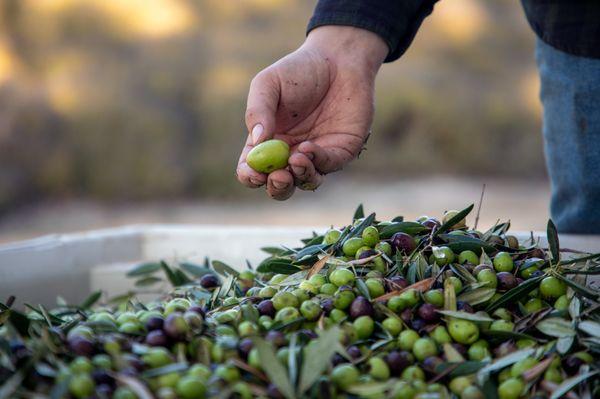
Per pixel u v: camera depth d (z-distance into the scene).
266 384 1.13
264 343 1.11
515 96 10.95
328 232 1.57
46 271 2.15
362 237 1.47
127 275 2.10
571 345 1.24
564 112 2.07
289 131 1.77
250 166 1.55
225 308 1.41
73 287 2.21
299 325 1.28
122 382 1.08
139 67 10.53
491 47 11.88
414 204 8.59
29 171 9.51
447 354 1.23
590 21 1.98
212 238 2.27
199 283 1.81
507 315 1.33
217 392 1.08
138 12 11.07
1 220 8.68
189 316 1.22
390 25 1.85
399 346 1.26
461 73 11.37
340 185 9.52
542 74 2.14
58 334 1.17
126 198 9.52
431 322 1.29
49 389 1.06
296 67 1.71
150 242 2.33
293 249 1.66
